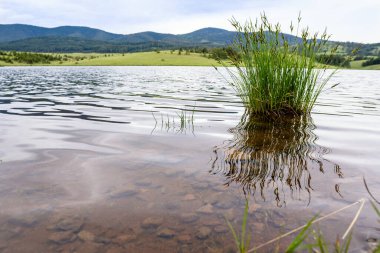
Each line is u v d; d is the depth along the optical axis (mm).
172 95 10781
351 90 13539
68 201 2227
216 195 2309
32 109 7277
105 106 7840
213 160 3203
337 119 5977
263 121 5668
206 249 1654
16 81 19203
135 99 9492
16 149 3664
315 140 4145
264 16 5617
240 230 1825
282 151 3545
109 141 4117
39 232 1810
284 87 5895
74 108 7480
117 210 2096
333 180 2592
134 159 3270
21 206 2133
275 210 2057
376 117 6289
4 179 2637
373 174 2746
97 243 1709
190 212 2059
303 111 6125
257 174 2758
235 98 9875
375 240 1662
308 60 5871
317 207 2090
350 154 3439
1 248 1644
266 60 5766
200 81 20203
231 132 4684
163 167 2984
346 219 1917
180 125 5316
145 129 4961
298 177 2672
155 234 1804
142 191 2408
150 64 96625
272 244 1673
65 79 22219
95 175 2770
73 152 3559
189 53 127875
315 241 1676
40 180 2631
